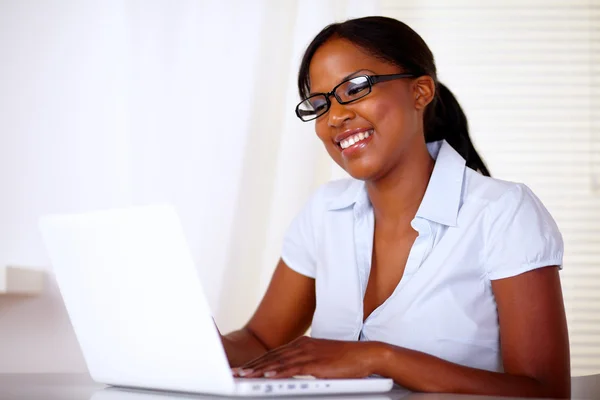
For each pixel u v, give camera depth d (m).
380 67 1.50
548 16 2.77
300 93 1.61
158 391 1.08
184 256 0.92
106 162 2.47
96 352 1.14
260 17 2.49
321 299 1.64
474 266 1.44
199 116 2.48
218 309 2.45
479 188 1.49
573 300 2.71
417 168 1.54
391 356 1.17
